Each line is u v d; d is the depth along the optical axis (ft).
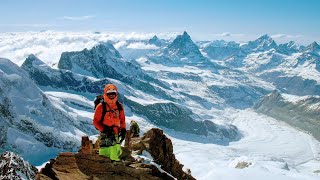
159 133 60.03
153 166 40.75
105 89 35.83
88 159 37.01
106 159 36.86
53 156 533.14
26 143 534.78
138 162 42.47
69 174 36.94
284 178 354.54
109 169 36.55
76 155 37.42
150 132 59.21
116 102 36.27
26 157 504.84
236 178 351.05
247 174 360.89
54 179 37.32
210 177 357.41
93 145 43.52
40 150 537.65
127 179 36.86
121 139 36.96
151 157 55.26
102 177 36.27
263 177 352.28
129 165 40.55
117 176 36.58
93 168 36.60
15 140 531.50
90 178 36.24
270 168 428.56
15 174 41.81
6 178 41.14
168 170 57.52
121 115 36.52
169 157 59.47
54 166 37.65
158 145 58.39
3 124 556.51
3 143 509.35
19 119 614.34
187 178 60.23
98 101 37.11
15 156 43.96
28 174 44.01
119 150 37.17
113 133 35.91
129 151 46.21
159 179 38.40
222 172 362.12
